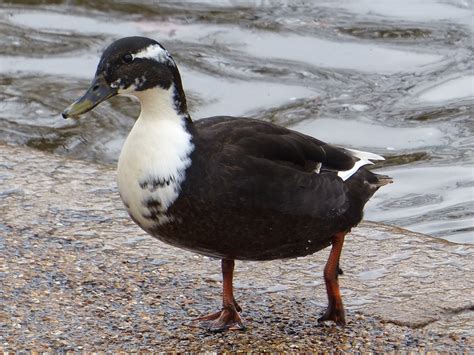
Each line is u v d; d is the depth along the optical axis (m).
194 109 16.56
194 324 9.72
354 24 19.30
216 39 18.89
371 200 14.09
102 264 10.87
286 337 9.53
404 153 15.40
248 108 16.67
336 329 9.66
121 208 12.39
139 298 10.20
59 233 11.57
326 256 11.29
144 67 9.20
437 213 13.64
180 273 10.76
